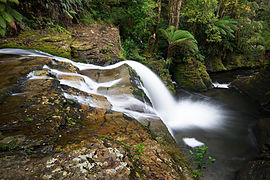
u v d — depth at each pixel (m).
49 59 3.62
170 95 6.89
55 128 1.73
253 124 5.27
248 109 6.45
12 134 1.52
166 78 7.58
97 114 2.35
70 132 1.76
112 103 2.97
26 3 4.96
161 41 9.72
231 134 4.59
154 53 8.96
